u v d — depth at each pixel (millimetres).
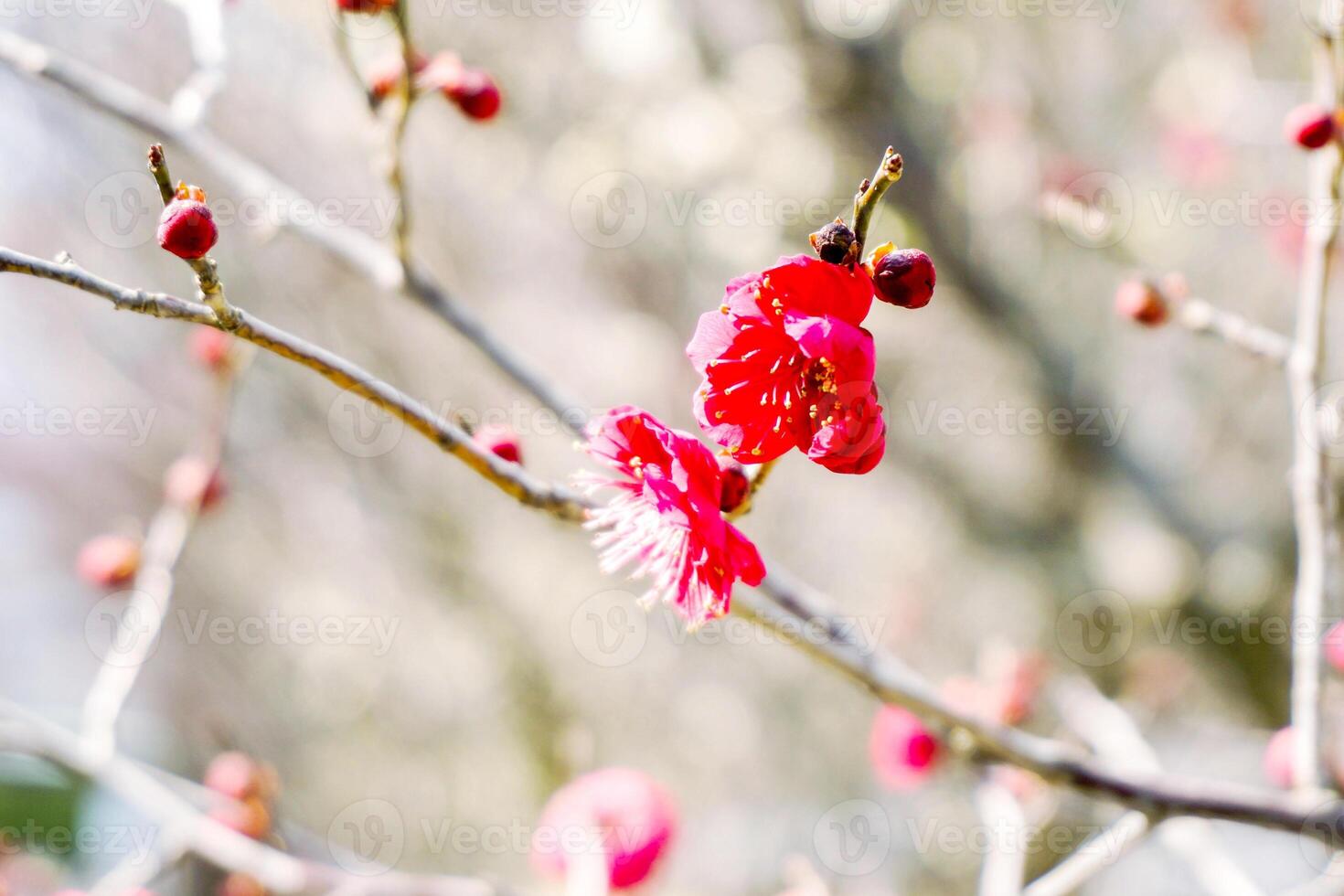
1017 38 5371
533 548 7824
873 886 6070
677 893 7035
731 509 1859
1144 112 5461
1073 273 5500
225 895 3518
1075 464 5570
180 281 6441
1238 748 5371
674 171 5098
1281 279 5414
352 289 6594
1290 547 5184
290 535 7793
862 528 7344
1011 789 3350
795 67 5039
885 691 2443
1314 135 2492
